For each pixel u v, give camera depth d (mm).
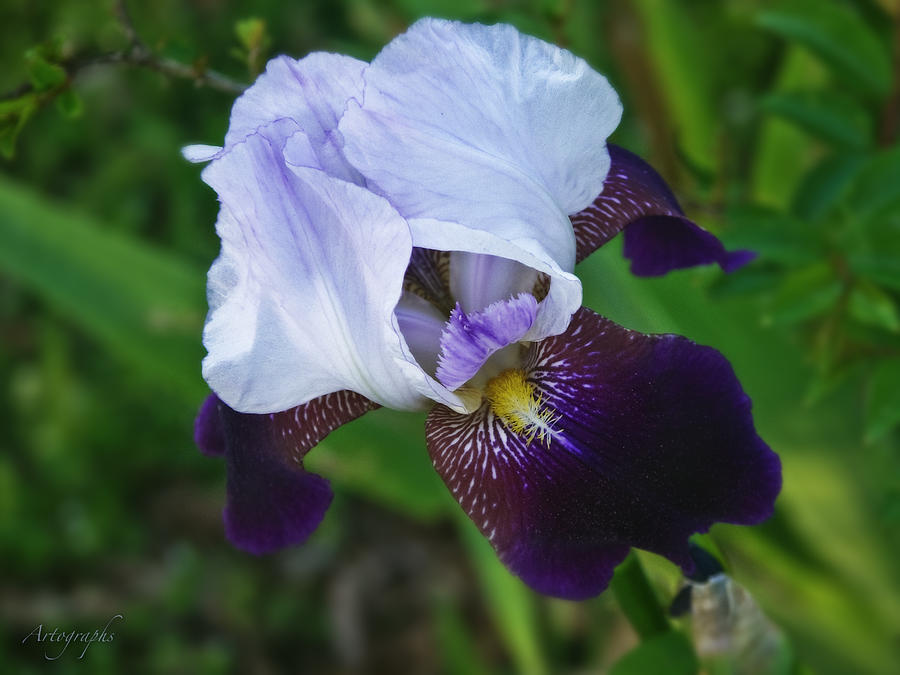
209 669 419
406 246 149
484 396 175
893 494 238
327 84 163
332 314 156
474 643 428
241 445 177
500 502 162
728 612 182
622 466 158
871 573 266
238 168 152
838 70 290
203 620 442
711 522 151
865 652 268
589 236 178
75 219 352
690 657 188
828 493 267
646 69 315
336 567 453
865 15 342
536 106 161
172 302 342
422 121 156
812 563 273
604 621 379
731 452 152
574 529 156
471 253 174
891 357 247
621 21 316
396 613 442
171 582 441
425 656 427
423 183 156
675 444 155
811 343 304
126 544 457
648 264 204
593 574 153
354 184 149
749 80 424
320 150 160
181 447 458
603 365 165
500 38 161
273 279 156
